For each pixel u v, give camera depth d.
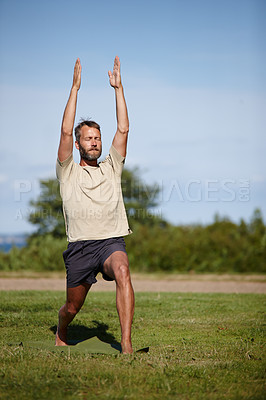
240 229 26.64
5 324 8.54
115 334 8.02
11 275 20.97
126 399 4.37
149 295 13.21
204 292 14.82
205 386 4.72
